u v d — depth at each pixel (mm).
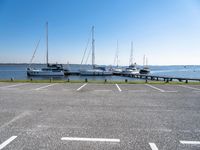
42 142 4125
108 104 8352
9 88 14211
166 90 13578
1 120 5758
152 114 6633
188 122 5699
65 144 4031
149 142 4184
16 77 47938
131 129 5016
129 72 58969
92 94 11398
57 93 11719
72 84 17812
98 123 5508
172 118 6129
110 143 4105
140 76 49250
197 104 8484
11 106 7789
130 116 6336
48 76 50594
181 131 4902
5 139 4289
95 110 7168
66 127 5125
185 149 3875
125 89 14047
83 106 7891
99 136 4492
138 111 7059
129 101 9133
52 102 8734
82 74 55125
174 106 8023
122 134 4641
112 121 5723
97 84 17906
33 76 50281
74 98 9891
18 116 6227
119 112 6883
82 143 4090
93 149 3816
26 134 4598
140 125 5363
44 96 10492
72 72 58594
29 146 3924
